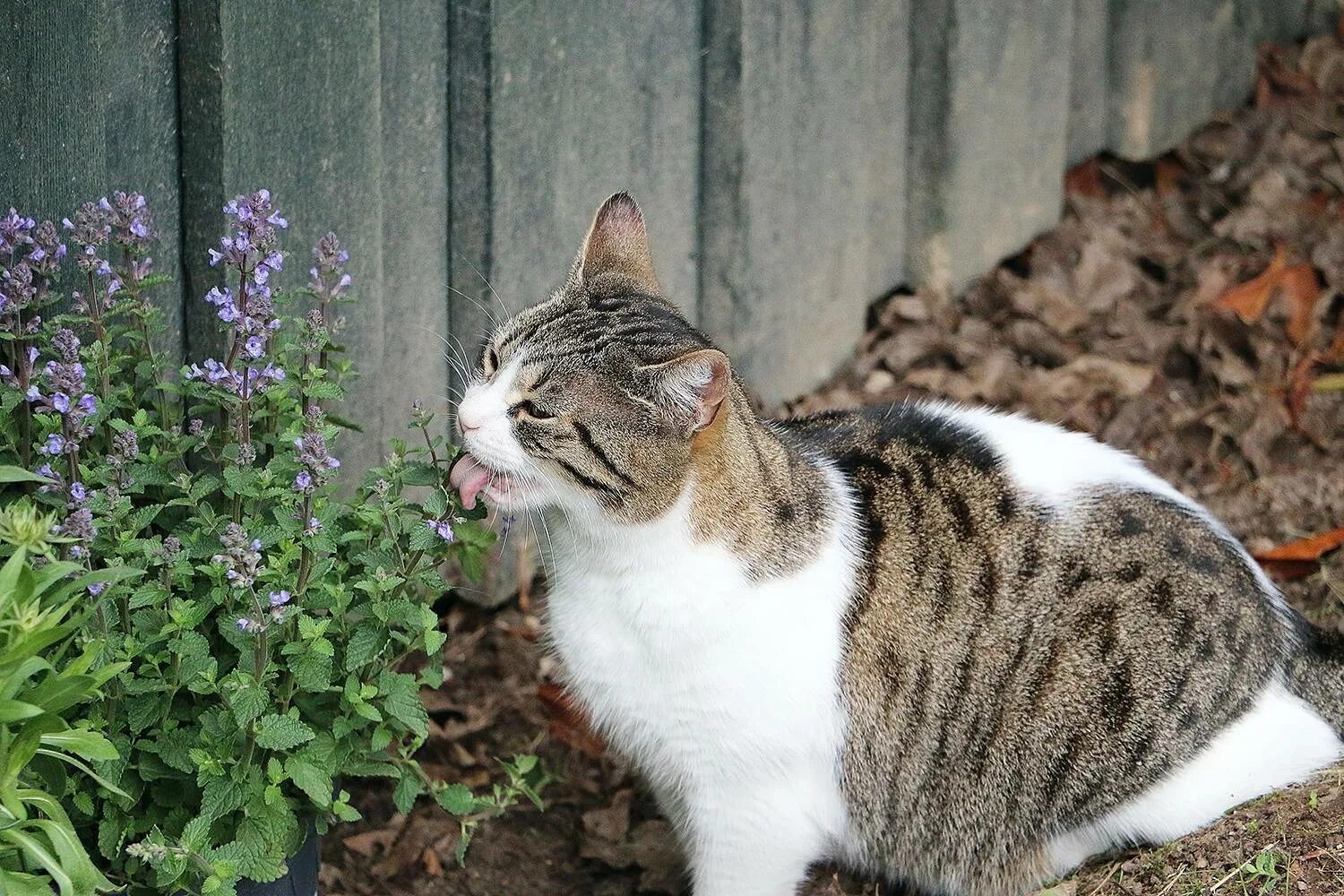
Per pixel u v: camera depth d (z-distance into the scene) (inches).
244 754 45.3
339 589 45.9
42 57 47.1
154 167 49.3
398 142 52.9
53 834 42.8
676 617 47.2
